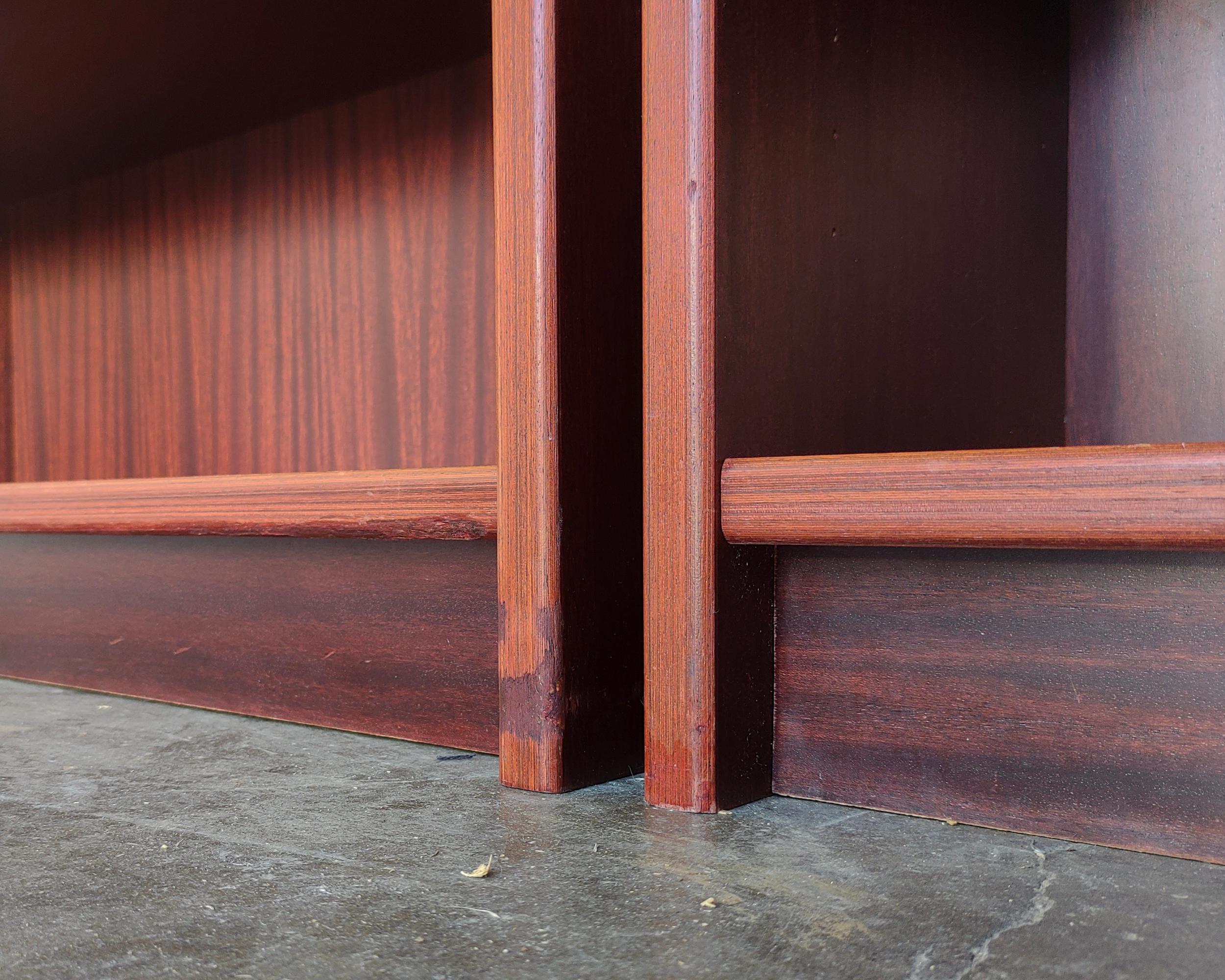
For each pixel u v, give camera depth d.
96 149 1.88
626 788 0.92
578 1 0.92
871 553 0.84
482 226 1.51
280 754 1.06
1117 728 0.74
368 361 1.65
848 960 0.54
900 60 1.12
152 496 1.28
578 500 0.93
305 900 0.64
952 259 1.20
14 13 1.29
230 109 1.69
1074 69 1.43
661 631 0.85
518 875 0.68
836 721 0.86
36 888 0.67
